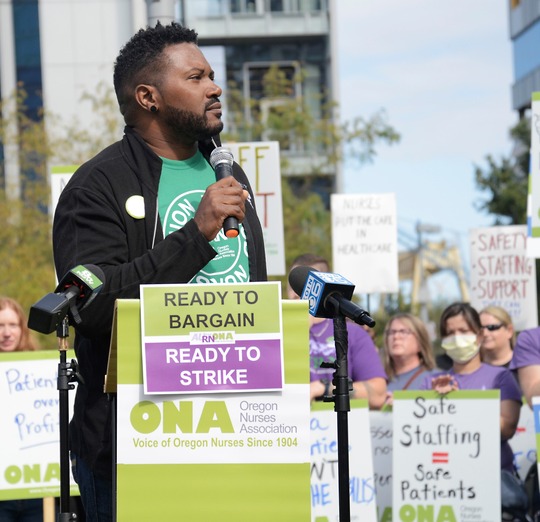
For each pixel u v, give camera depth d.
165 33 5.12
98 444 4.90
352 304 4.68
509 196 35.97
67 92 40.78
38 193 27.80
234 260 4.98
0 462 8.89
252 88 43.75
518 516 9.95
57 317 4.55
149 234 4.91
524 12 49.66
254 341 4.43
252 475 4.41
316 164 32.28
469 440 9.74
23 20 40.91
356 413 9.59
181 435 4.40
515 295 13.91
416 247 36.72
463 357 10.04
